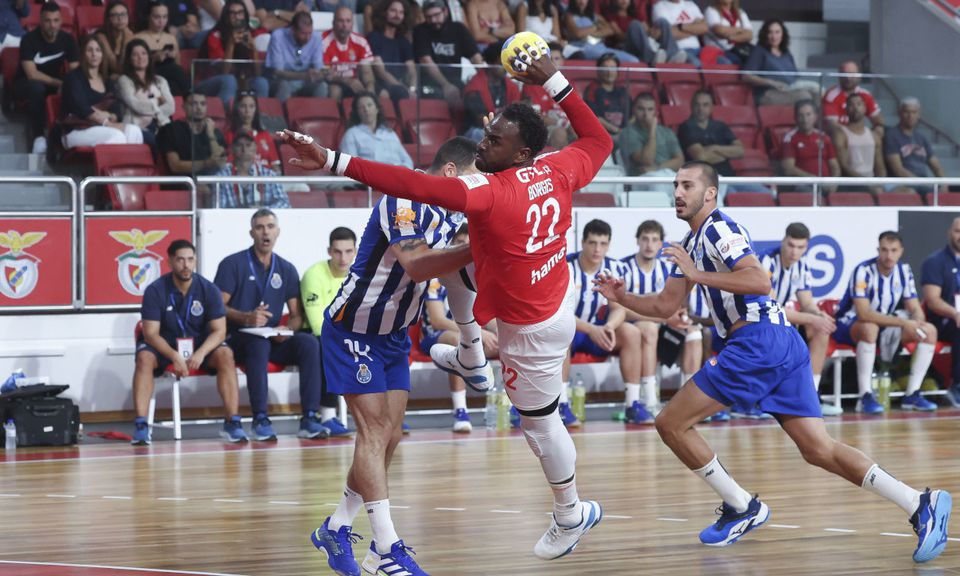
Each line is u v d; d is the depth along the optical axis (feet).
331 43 81.10
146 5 80.23
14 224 64.28
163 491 44.04
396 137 66.85
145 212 65.77
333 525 29.63
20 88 77.92
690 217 33.22
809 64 108.17
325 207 67.41
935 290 72.18
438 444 57.36
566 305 27.99
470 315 31.63
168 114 77.71
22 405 57.21
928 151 75.87
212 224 65.77
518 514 38.55
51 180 65.21
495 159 27.07
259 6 86.58
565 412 63.62
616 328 64.80
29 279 64.54
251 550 32.94
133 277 65.82
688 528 35.70
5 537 35.17
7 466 51.21
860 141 74.64
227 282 61.72
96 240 65.26
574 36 91.50
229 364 60.18
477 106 67.67
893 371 73.61
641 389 66.33
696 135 71.97
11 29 80.69
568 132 68.59
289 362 61.52
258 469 49.67
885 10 100.27
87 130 75.05
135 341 63.57
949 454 51.62
